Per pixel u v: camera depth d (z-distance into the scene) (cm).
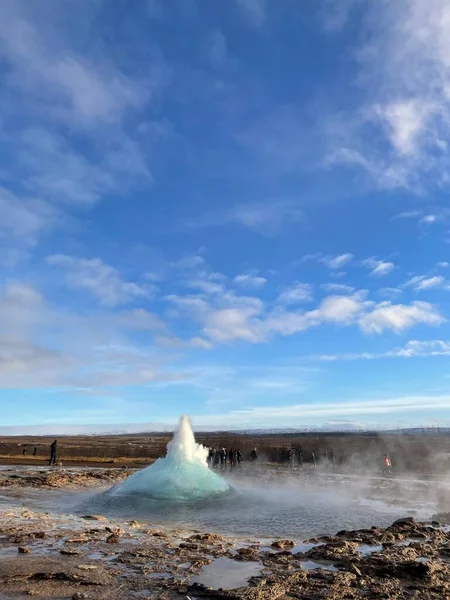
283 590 658
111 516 1473
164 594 641
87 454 4516
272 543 1007
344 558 846
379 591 657
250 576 736
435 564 772
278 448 5191
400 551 888
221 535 1194
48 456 4259
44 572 726
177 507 1599
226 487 1831
